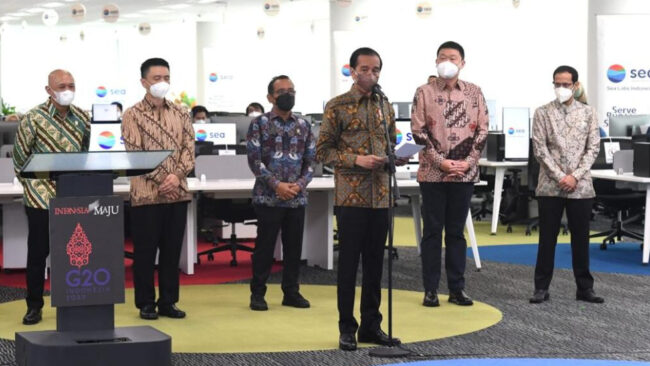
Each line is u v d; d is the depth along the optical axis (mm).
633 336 5355
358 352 4914
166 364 4324
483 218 12320
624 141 10164
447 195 6250
